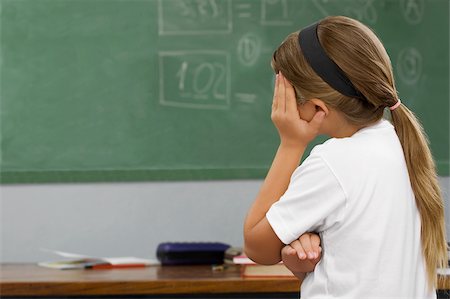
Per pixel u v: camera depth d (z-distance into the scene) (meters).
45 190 5.32
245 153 5.34
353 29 2.28
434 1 5.38
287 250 2.21
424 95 5.39
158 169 5.32
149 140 5.32
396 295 2.13
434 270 2.26
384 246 2.14
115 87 5.31
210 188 5.35
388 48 5.38
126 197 5.34
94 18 5.31
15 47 5.30
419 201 2.28
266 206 2.32
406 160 2.29
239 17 5.32
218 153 5.34
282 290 3.53
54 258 5.32
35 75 5.30
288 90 2.31
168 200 5.34
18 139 5.30
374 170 2.18
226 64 5.32
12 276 3.91
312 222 2.18
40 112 5.31
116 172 5.31
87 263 4.29
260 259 2.32
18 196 5.32
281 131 2.34
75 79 5.31
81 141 5.32
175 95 5.32
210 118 5.34
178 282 3.57
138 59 5.32
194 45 5.32
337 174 2.18
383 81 2.27
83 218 5.32
